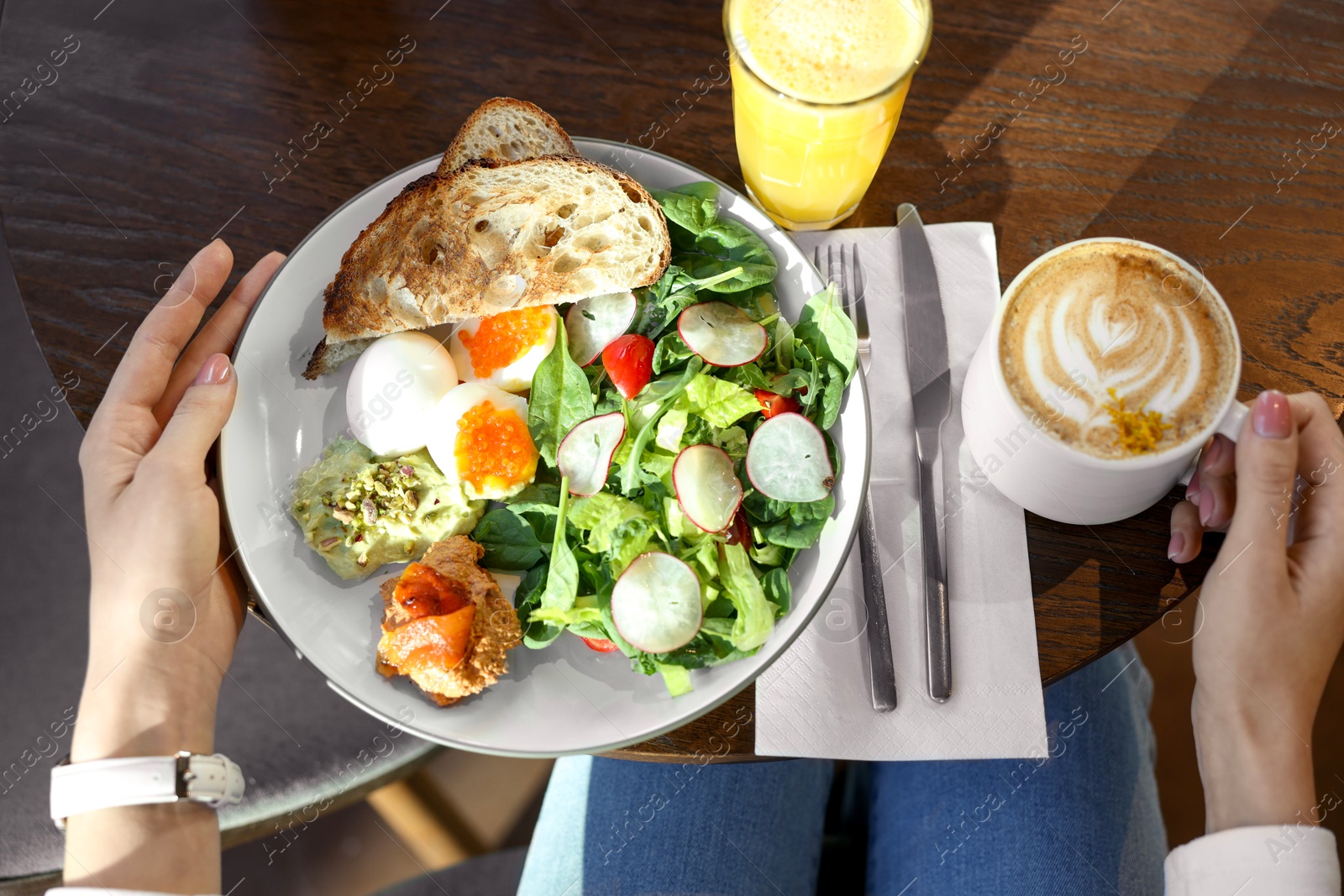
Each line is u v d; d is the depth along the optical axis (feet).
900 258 2.13
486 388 2.08
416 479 2.05
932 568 1.99
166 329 2.06
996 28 2.21
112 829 1.92
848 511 1.95
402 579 1.95
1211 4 2.22
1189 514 2.00
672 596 1.94
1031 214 2.15
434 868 2.74
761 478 1.98
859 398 1.98
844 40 1.97
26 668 2.42
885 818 2.38
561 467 2.03
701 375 2.02
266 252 2.15
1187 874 1.98
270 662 2.39
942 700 1.96
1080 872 2.26
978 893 2.27
